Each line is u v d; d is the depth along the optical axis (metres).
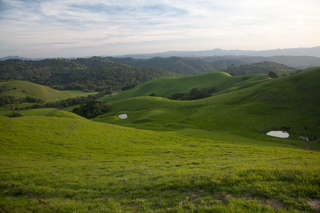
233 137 47.56
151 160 23.92
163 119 74.19
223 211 8.32
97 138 36.69
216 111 71.69
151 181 13.38
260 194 9.63
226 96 93.12
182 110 85.50
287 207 8.44
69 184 14.88
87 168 20.39
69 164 22.38
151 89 197.62
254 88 90.31
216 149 31.16
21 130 35.12
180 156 26.14
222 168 15.33
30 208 11.16
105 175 17.25
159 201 10.38
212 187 10.98
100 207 10.46
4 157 24.88
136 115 86.88
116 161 23.89
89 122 46.34
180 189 11.39
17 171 19.19
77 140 34.44
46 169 20.09
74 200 11.96
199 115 69.50
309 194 9.12
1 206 11.72
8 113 154.12
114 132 42.19
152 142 37.50
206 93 139.25
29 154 27.06
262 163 16.12
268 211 8.08
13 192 14.05
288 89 77.69
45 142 31.98
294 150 32.62
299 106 65.06
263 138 48.06
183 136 45.03
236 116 65.12
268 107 69.00
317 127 51.41
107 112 113.31
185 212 8.75
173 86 190.75
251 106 71.12
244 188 10.29
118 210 9.77
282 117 60.47
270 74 163.25
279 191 9.65
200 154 27.08
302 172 11.15
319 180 9.92
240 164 16.50
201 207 8.88
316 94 68.44
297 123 55.31
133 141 37.31
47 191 13.76
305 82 77.56
